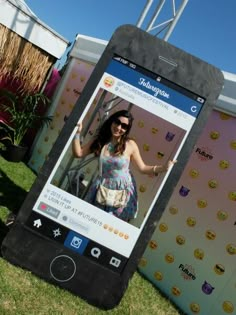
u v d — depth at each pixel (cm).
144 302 411
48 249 342
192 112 339
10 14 682
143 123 502
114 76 336
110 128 366
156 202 342
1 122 728
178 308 437
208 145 452
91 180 362
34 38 723
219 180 434
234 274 402
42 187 339
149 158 491
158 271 467
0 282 317
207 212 438
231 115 436
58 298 335
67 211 343
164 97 339
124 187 366
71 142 342
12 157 698
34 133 782
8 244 339
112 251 346
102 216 346
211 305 413
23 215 339
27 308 305
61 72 761
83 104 338
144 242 344
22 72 741
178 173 341
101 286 346
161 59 337
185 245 450
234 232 411
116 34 334
